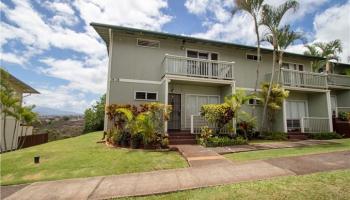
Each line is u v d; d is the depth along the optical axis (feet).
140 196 14.71
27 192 16.14
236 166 20.71
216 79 42.65
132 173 19.88
